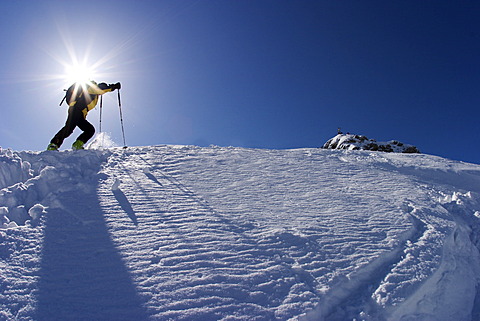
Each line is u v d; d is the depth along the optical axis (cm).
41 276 218
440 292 254
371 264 259
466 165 778
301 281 230
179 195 388
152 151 622
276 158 639
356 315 211
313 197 420
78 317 185
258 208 364
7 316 181
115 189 388
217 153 643
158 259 244
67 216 308
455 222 382
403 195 465
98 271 227
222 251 260
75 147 597
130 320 184
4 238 253
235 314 194
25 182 380
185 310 194
